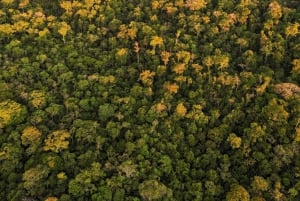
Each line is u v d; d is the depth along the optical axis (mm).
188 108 117312
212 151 107500
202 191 100562
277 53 129500
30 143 107562
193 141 110625
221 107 119375
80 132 109688
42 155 104688
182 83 123562
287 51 132625
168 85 120625
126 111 116000
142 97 120375
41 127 111750
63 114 117000
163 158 104188
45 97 118812
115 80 124812
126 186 100125
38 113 114250
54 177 101625
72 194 98562
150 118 113625
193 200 99312
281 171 104375
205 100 119812
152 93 121625
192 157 106812
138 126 111625
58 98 121500
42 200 98625
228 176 103125
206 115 115312
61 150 106875
